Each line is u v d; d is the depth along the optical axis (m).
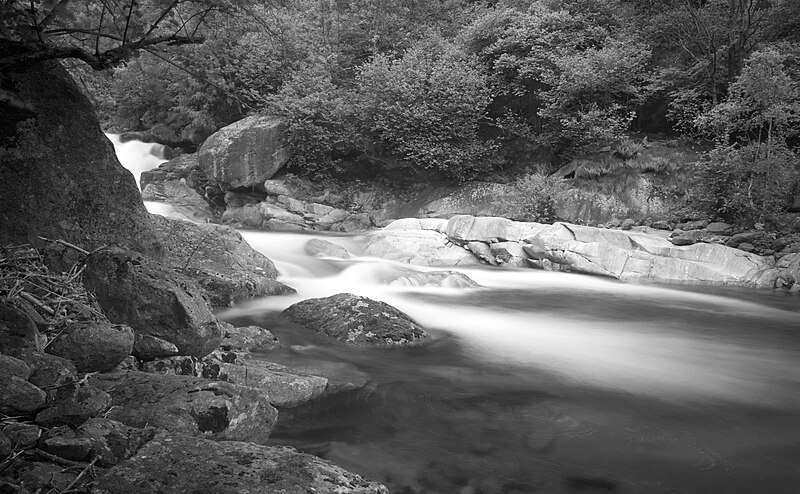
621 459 4.41
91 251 5.37
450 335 7.80
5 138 5.13
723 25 18.98
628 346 7.94
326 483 3.20
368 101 21.05
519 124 21.16
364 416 4.88
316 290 10.20
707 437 4.90
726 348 8.08
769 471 4.32
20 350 3.51
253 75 23.03
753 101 15.91
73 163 5.46
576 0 21.73
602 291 12.56
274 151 20.89
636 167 17.84
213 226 9.66
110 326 4.03
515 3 23.91
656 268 13.80
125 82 23.72
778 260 13.96
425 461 4.20
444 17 27.12
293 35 22.41
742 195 15.20
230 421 3.85
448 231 15.88
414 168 21.27
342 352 6.50
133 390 3.80
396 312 7.38
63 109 5.41
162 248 6.12
